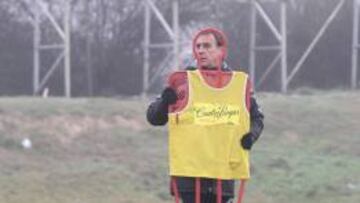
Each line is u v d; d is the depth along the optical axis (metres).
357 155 38.19
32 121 37.56
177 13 55.22
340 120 43.06
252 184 33.12
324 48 61.09
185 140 13.27
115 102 42.84
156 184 32.75
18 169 32.75
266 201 31.30
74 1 58.03
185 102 13.23
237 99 13.38
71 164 34.00
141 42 58.00
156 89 56.12
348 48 61.28
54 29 56.47
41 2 56.88
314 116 43.44
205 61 13.45
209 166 13.27
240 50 58.25
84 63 55.97
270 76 58.22
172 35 55.66
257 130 13.61
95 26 57.81
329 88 60.59
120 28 58.16
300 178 33.97
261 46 58.78
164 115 13.40
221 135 13.30
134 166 34.44
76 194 30.81
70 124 38.12
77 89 55.25
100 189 31.56
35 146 35.34
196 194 13.22
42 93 54.66
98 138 37.34
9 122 36.94
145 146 37.16
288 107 44.62
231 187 13.59
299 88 57.38
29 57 55.84
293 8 61.53
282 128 41.56
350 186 33.09
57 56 55.94
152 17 58.03
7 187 30.56
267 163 35.53
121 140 37.41
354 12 60.50
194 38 13.51
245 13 58.75
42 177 32.09
